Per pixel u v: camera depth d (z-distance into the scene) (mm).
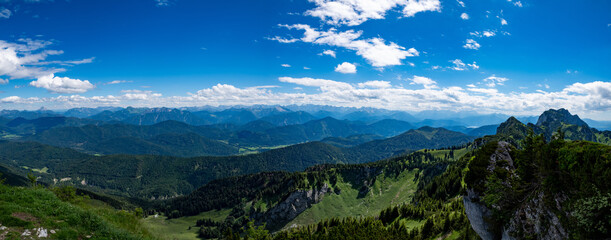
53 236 21641
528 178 34812
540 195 31922
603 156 24984
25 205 24734
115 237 25625
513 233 33656
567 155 28609
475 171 40844
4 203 23750
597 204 24594
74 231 23359
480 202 39031
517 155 36625
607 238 24391
